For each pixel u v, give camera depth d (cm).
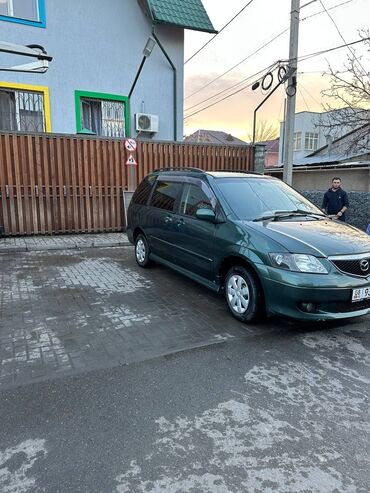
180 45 1280
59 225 960
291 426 265
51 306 491
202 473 222
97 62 1155
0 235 897
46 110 1097
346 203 864
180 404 288
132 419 270
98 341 392
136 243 707
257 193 524
